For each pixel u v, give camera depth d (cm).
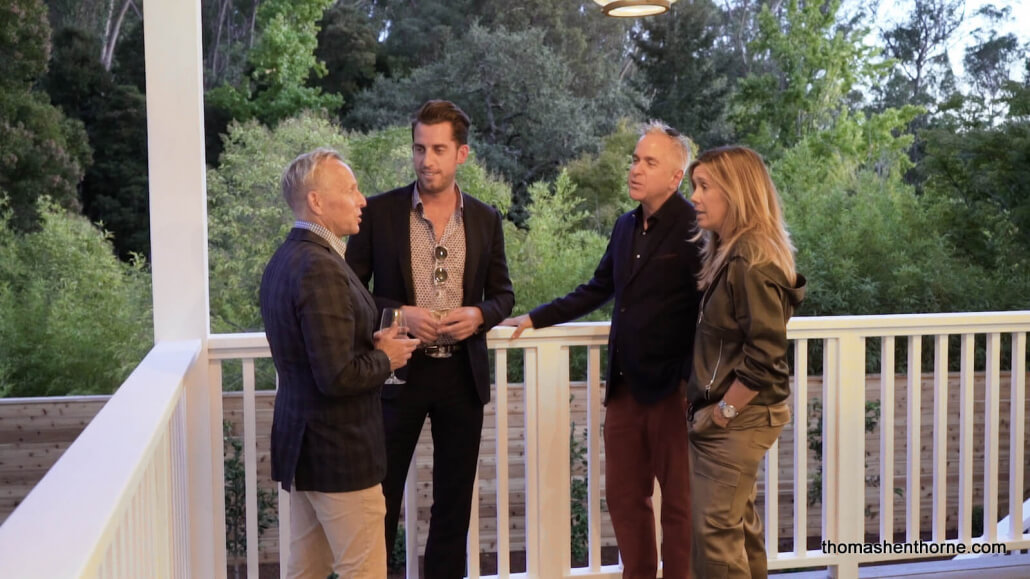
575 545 649
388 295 266
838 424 319
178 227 274
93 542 109
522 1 1013
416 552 296
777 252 231
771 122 1041
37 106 912
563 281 937
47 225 902
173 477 229
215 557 286
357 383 201
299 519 226
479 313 264
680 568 281
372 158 922
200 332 278
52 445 648
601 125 1027
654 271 268
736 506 240
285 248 209
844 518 321
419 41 1009
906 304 961
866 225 963
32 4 907
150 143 270
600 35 1028
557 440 306
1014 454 338
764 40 1041
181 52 269
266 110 968
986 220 985
